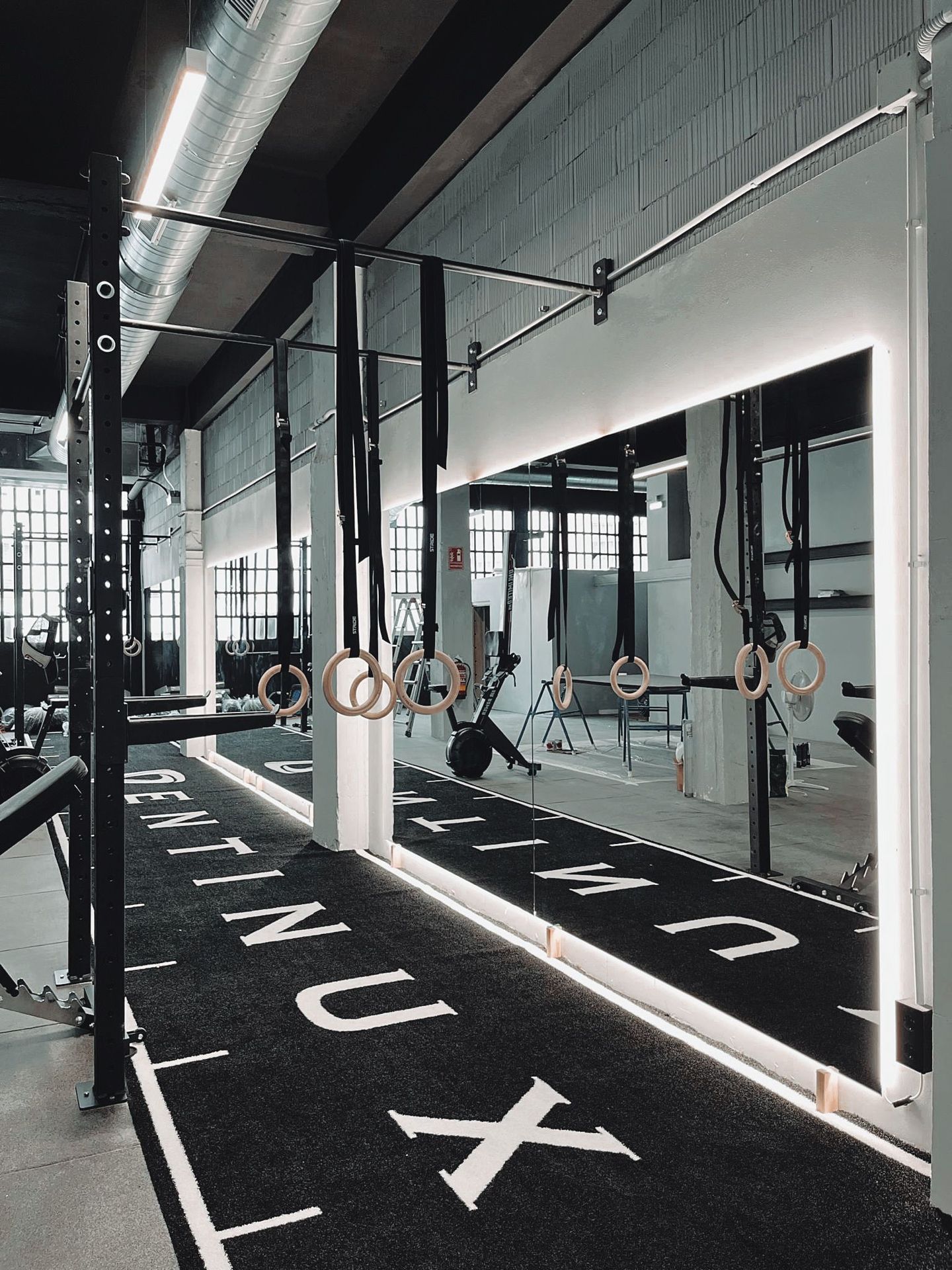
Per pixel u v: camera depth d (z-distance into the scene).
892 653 2.25
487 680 5.28
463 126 4.07
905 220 2.17
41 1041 3.00
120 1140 2.38
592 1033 2.97
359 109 4.78
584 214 3.49
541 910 4.01
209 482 10.03
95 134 4.73
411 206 4.83
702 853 4.18
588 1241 1.93
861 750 3.40
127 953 3.76
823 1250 1.90
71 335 3.59
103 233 2.54
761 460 3.12
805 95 2.49
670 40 3.02
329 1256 1.90
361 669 5.63
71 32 4.27
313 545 6.00
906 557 2.22
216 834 6.13
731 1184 2.13
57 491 17.11
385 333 5.38
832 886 3.60
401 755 7.27
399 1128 2.40
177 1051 2.88
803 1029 2.79
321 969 3.57
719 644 4.27
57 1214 2.06
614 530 4.61
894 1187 2.12
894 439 2.23
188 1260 1.89
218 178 3.68
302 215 5.33
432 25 4.13
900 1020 2.19
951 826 1.99
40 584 16.89
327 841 5.74
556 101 3.66
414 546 6.36
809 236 2.43
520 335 3.89
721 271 2.74
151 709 3.67
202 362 9.20
